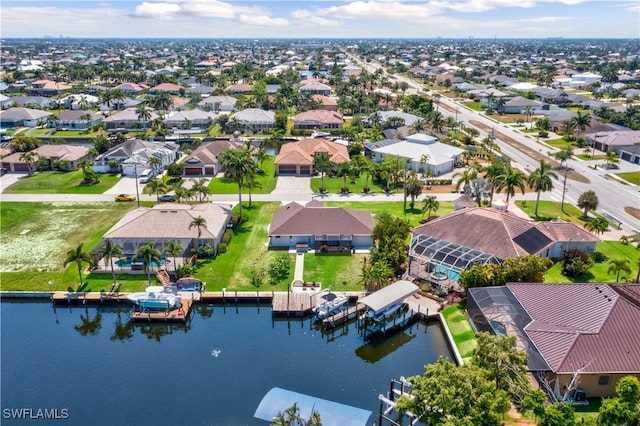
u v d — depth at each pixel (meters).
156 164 130.12
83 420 50.66
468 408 44.12
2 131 174.50
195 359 60.91
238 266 81.19
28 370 58.53
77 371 58.41
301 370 58.94
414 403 46.66
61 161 131.62
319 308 68.31
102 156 133.50
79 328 68.12
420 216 101.25
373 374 58.56
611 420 43.03
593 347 52.22
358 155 141.12
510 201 110.69
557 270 79.75
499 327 58.19
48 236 91.38
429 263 77.44
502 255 73.94
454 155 137.25
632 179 127.12
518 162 142.75
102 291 73.50
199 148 139.50
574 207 107.19
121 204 107.94
